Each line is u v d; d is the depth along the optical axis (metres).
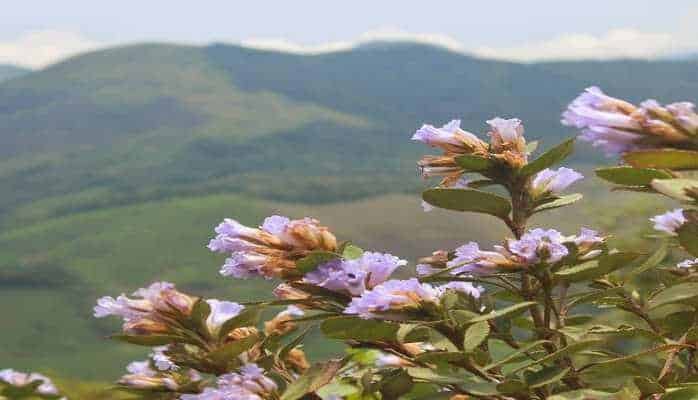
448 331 2.51
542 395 2.56
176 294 2.84
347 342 2.69
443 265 2.95
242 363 2.87
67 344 149.88
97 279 183.62
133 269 188.00
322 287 2.60
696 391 2.28
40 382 4.99
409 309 2.47
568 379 2.64
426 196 2.72
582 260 2.66
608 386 2.64
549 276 2.65
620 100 2.18
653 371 2.81
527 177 2.79
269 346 2.88
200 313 2.81
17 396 4.94
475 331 2.50
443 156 2.86
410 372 2.48
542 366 2.62
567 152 2.72
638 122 2.12
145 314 2.84
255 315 2.80
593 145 2.18
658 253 2.64
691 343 2.41
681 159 2.06
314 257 2.56
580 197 2.77
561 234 2.72
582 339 2.57
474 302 2.90
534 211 2.82
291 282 2.63
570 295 2.73
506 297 2.94
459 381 2.44
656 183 2.04
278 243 2.69
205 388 2.72
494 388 2.40
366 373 2.66
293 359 3.13
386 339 2.64
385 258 2.59
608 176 2.21
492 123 2.85
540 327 2.73
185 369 3.13
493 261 2.64
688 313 2.71
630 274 2.70
